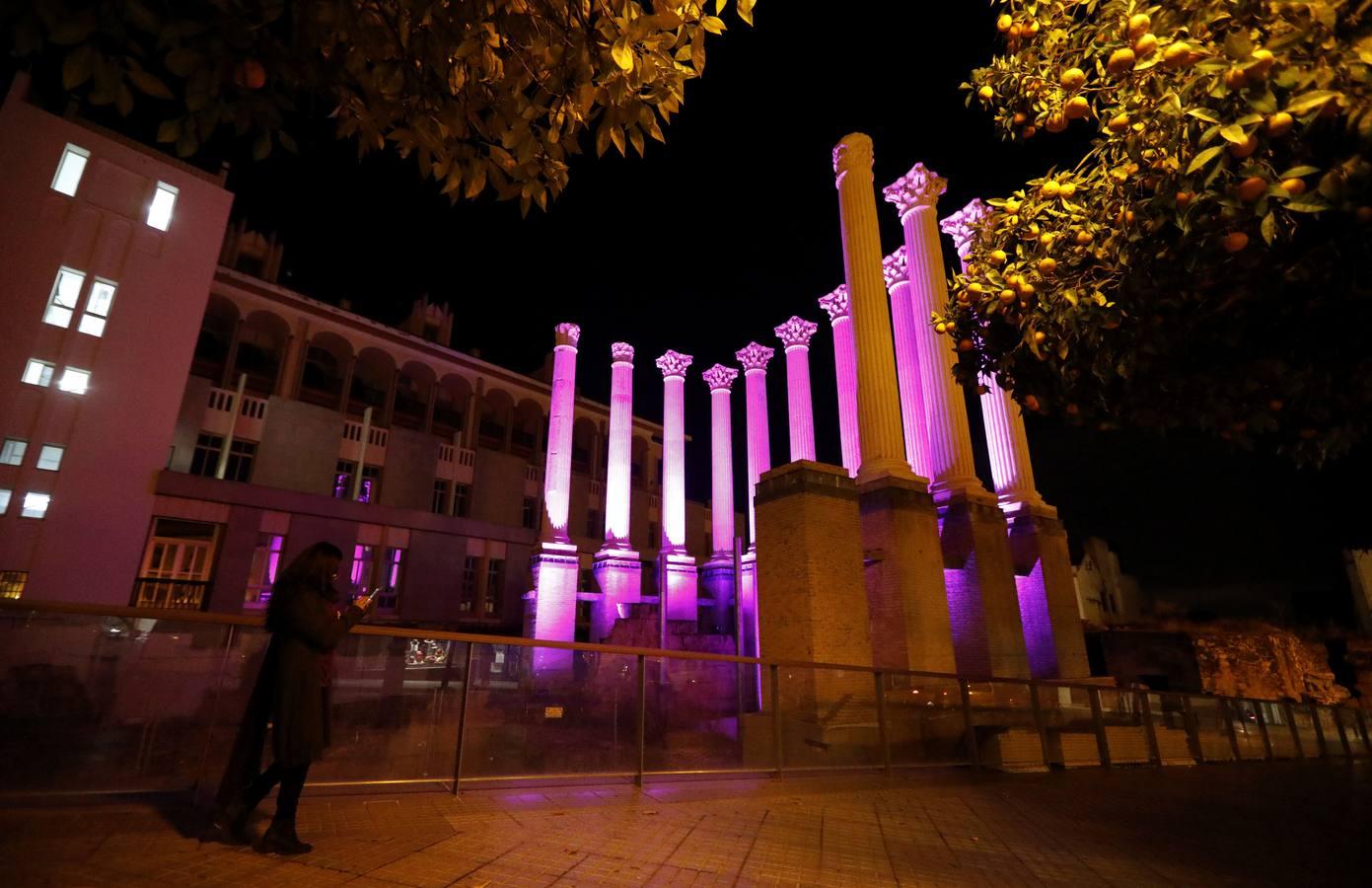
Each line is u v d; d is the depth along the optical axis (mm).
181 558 26781
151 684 5078
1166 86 2873
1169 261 3303
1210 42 2713
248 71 2814
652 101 3652
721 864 4445
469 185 3904
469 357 39250
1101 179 3701
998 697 15117
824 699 12969
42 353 22375
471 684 6773
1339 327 3303
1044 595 21609
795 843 5102
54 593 21594
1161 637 25922
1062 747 10828
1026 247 4203
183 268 25734
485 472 38000
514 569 37125
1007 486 23484
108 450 23312
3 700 4594
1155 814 7285
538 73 3609
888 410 18750
